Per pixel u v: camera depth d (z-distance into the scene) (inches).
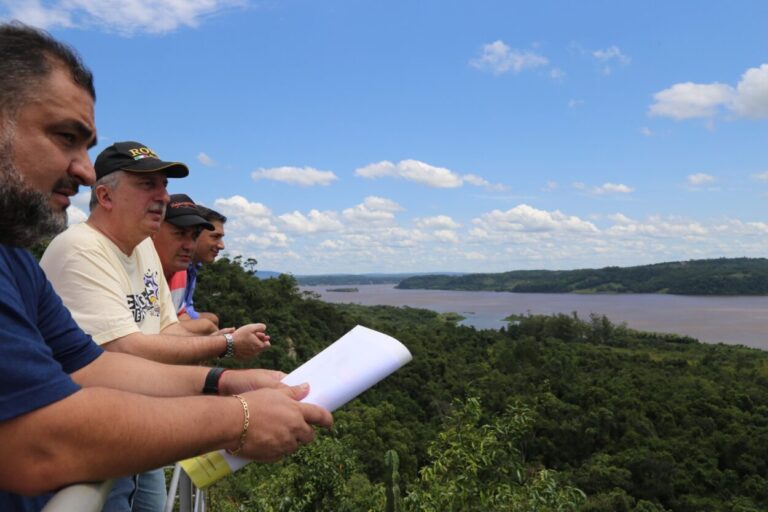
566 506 200.7
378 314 5359.3
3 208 34.1
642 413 2037.4
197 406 40.9
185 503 77.7
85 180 39.7
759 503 1562.5
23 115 35.3
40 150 35.9
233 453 43.0
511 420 223.3
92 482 34.7
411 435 1550.2
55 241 74.0
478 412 227.9
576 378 2583.7
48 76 36.3
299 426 45.6
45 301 46.1
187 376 55.4
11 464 32.0
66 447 33.0
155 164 79.6
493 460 215.6
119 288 74.7
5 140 34.6
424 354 2588.6
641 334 4429.1
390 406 1715.1
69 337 49.0
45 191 36.4
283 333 1815.9
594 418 1942.7
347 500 257.0
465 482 207.8
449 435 226.2
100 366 51.5
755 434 1854.1
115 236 79.7
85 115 38.7
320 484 247.8
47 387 32.7
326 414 48.3
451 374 2428.6
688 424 2052.2
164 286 102.7
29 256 43.3
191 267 150.3
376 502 255.8
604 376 2689.5
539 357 2829.7
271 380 55.6
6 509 36.3
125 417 35.7
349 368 54.2
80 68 39.2
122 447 35.2
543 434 1953.7
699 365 3073.3
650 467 1659.7
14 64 35.2
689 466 1731.1
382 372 54.3
